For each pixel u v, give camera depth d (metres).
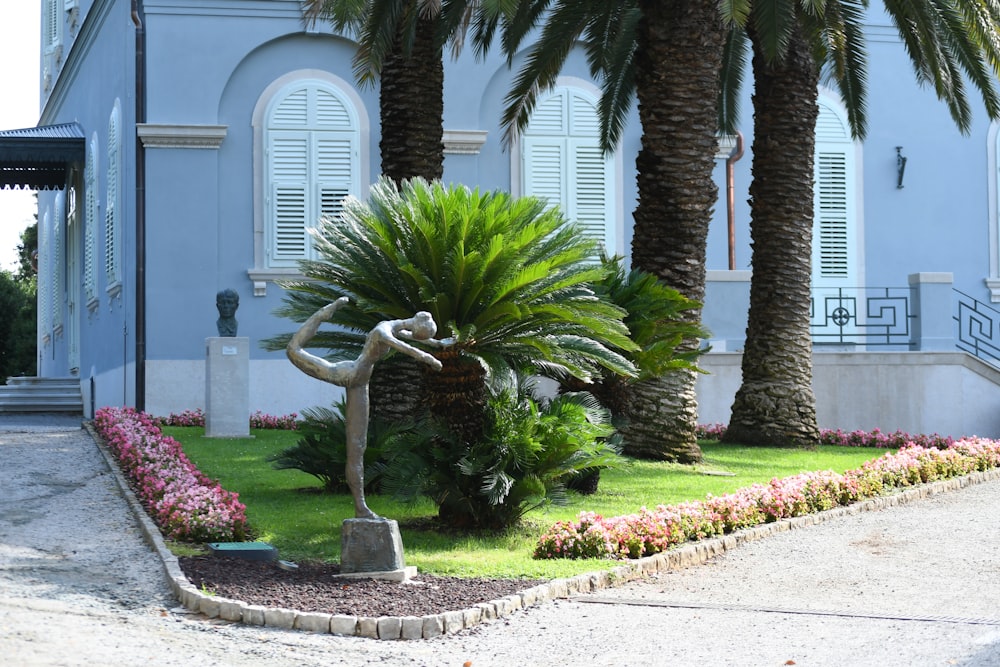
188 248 20.45
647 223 15.44
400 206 10.20
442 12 14.62
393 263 10.41
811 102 17.66
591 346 10.62
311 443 12.22
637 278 13.61
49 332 33.94
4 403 25.77
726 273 19.83
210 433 16.89
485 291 10.13
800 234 17.62
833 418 19.72
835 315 22.88
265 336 20.67
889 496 12.78
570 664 6.61
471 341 10.24
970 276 23.53
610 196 22.30
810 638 7.21
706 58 15.45
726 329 19.84
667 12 15.41
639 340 13.10
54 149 26.47
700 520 10.20
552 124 22.11
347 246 10.55
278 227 20.91
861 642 7.10
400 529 10.44
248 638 6.91
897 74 23.45
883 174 23.36
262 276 20.66
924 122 23.50
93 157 25.09
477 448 10.19
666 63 15.41
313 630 7.13
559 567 8.88
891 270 23.27
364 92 21.36
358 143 21.31
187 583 7.83
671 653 6.84
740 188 22.55
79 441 15.75
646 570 9.15
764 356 17.59
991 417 20.11
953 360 20.05
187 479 11.29
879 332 22.88
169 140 20.39
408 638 7.10
